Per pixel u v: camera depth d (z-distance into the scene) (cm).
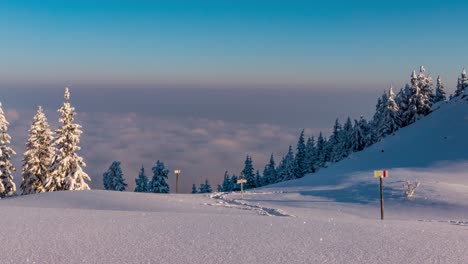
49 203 2770
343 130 10669
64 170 4594
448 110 9812
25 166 4869
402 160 7350
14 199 3083
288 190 5353
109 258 666
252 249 751
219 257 687
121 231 910
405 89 10406
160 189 7806
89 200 2867
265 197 4519
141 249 732
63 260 649
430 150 7669
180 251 722
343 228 1029
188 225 1021
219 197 4584
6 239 792
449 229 1131
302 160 11269
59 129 4588
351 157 8750
